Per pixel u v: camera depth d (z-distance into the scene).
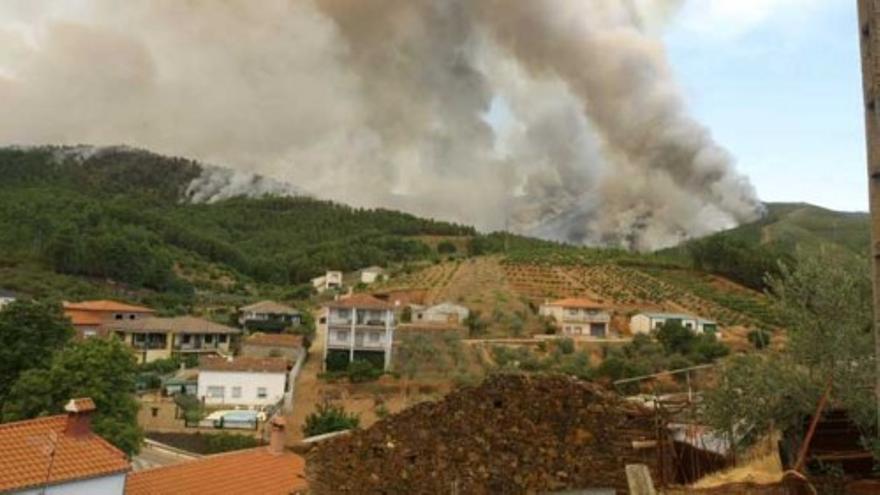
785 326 15.96
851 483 12.59
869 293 14.74
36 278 115.44
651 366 62.28
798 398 14.73
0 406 40.22
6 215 150.12
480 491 14.03
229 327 98.12
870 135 9.23
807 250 16.14
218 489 24.69
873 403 13.78
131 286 128.38
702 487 12.38
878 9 9.05
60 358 37.66
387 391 68.25
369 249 194.62
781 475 13.22
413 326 95.94
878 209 9.09
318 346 95.38
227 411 62.50
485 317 102.81
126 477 22.50
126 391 38.31
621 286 129.50
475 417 14.30
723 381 15.86
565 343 81.50
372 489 14.46
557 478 13.73
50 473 20.09
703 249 139.88
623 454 13.52
